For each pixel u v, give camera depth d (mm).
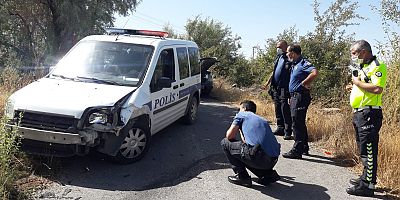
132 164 5398
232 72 18016
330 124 7535
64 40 15180
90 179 4754
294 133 6211
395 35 7273
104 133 4793
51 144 4660
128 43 6250
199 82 8469
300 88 6051
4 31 14844
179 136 7168
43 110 4672
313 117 8156
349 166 5949
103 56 6027
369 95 4660
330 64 11922
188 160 5816
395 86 7043
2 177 4012
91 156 5512
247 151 4641
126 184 4703
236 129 4859
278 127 7734
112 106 4852
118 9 16250
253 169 4887
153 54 6102
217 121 8945
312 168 5762
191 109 8125
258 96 13539
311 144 7148
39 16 15320
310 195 4742
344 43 12273
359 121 4758
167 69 6551
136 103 5188
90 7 14977
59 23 14844
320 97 11312
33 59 14852
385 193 4871
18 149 4629
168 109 6543
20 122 4547
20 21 15359
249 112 4992
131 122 5125
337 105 10430
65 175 4789
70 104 4738
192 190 4672
